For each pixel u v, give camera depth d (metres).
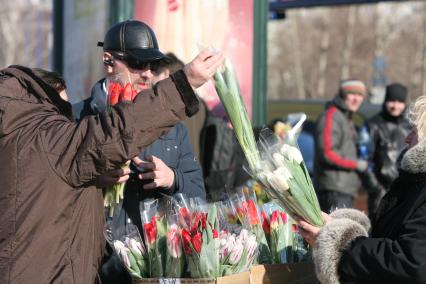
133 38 7.55
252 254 6.91
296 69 97.75
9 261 6.04
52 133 6.15
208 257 6.65
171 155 8.01
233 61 13.53
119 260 7.32
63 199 6.13
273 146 6.83
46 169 6.10
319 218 6.84
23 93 6.46
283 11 21.48
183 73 6.18
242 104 6.89
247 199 7.61
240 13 13.51
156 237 6.94
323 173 15.06
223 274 6.76
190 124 11.24
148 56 7.45
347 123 15.17
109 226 7.56
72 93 14.42
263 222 7.61
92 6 13.45
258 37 13.68
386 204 6.70
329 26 95.81
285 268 7.23
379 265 6.14
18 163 6.12
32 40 25.06
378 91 53.69
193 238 6.65
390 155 15.72
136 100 6.10
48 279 6.07
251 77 13.71
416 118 6.66
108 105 7.16
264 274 7.06
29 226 6.06
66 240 6.18
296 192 6.73
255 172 6.80
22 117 6.24
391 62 95.00
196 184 8.09
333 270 6.42
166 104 6.11
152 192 7.81
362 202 18.84
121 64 7.54
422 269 5.93
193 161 8.20
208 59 6.21
